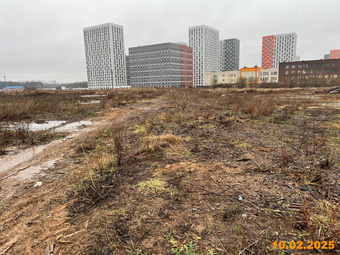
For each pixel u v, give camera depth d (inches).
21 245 88.6
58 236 92.7
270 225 94.2
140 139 239.3
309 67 2871.6
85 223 100.6
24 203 122.0
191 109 520.1
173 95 976.9
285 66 3004.4
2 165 187.0
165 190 126.8
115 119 425.4
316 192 119.6
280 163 162.7
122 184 136.9
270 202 111.6
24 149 234.1
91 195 125.0
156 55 5157.5
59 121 419.8
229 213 103.0
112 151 208.4
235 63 7322.8
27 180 154.6
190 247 82.7
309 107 528.7
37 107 585.3
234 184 132.5
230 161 172.1
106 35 6048.2
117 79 6348.4
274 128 291.6
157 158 183.3
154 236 89.9
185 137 251.8
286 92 1192.8
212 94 1057.5
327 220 92.7
